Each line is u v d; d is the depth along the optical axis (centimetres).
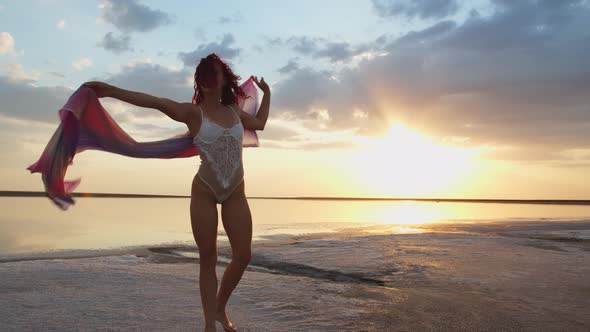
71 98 286
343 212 2870
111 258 657
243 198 306
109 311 369
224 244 852
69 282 478
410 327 343
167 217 1812
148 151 332
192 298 417
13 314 357
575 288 482
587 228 1324
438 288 482
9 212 2072
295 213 2539
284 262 659
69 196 295
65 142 291
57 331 317
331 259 681
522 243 887
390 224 1518
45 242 874
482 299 432
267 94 355
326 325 345
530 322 358
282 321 354
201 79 295
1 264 583
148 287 461
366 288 478
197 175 298
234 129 300
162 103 289
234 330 312
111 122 316
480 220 1856
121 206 3319
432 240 925
